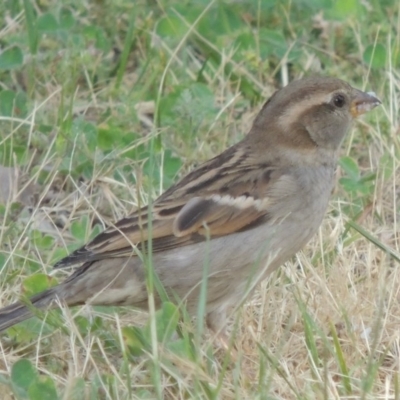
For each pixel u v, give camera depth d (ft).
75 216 55.01
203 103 60.03
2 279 49.21
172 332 43.37
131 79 64.69
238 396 39.40
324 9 66.54
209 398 40.45
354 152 60.70
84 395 41.27
